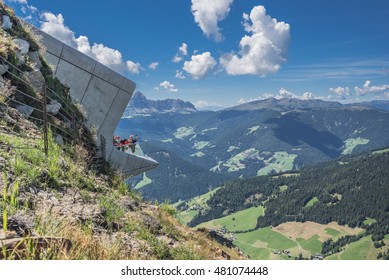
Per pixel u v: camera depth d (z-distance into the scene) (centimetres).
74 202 762
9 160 726
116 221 789
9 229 399
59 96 1647
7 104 1121
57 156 964
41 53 1809
